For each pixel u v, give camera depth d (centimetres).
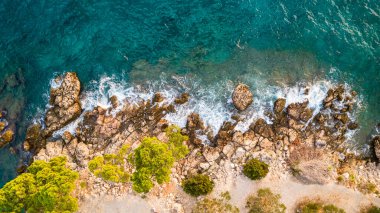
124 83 5197
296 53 5125
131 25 5281
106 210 4784
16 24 5394
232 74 5153
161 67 5225
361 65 5031
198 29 5244
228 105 5053
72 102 5097
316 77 5028
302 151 4809
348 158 4831
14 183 4406
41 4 5403
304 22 5162
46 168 4497
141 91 5159
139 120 5066
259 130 4916
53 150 5059
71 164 4975
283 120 4934
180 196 4762
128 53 5259
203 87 5141
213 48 5228
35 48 5338
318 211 4575
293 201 4666
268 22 5216
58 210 4356
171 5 5281
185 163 4888
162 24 5262
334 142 4875
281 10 5219
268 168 4762
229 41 5225
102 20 5309
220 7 5259
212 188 4731
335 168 4762
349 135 4903
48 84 5241
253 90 5062
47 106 5197
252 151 4847
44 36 5341
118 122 5062
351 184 4684
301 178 4719
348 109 4922
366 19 5122
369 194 4647
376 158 4809
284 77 5069
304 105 4941
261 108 4994
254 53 5184
